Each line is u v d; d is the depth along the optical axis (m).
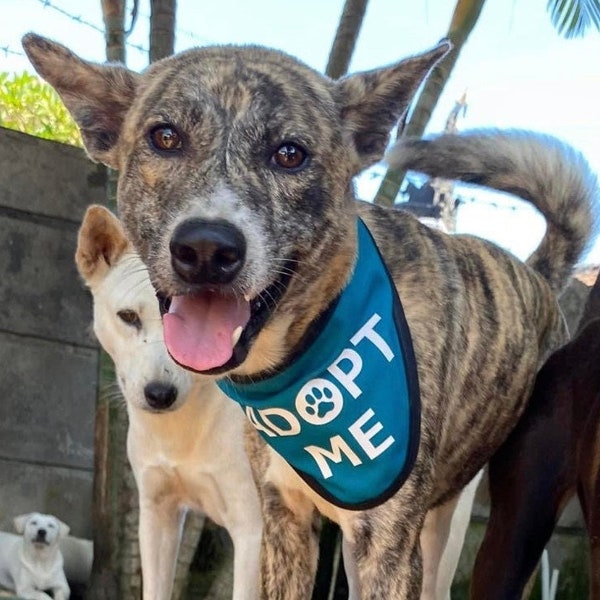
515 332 0.80
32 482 1.21
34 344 1.22
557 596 1.36
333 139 0.64
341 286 0.65
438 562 0.94
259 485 0.75
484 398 0.76
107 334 0.95
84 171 1.25
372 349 0.65
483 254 0.82
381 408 0.65
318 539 0.75
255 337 0.61
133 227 0.63
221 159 0.59
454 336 0.72
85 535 1.23
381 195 1.13
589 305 0.83
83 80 0.69
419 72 0.69
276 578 0.73
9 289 1.21
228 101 0.61
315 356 0.65
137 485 1.02
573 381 0.76
